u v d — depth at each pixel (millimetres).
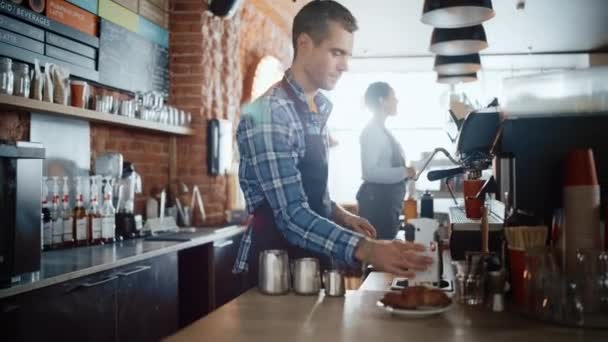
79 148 3605
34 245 2336
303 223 1637
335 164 9633
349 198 9594
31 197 2314
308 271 1707
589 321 1367
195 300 4141
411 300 1460
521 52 9281
